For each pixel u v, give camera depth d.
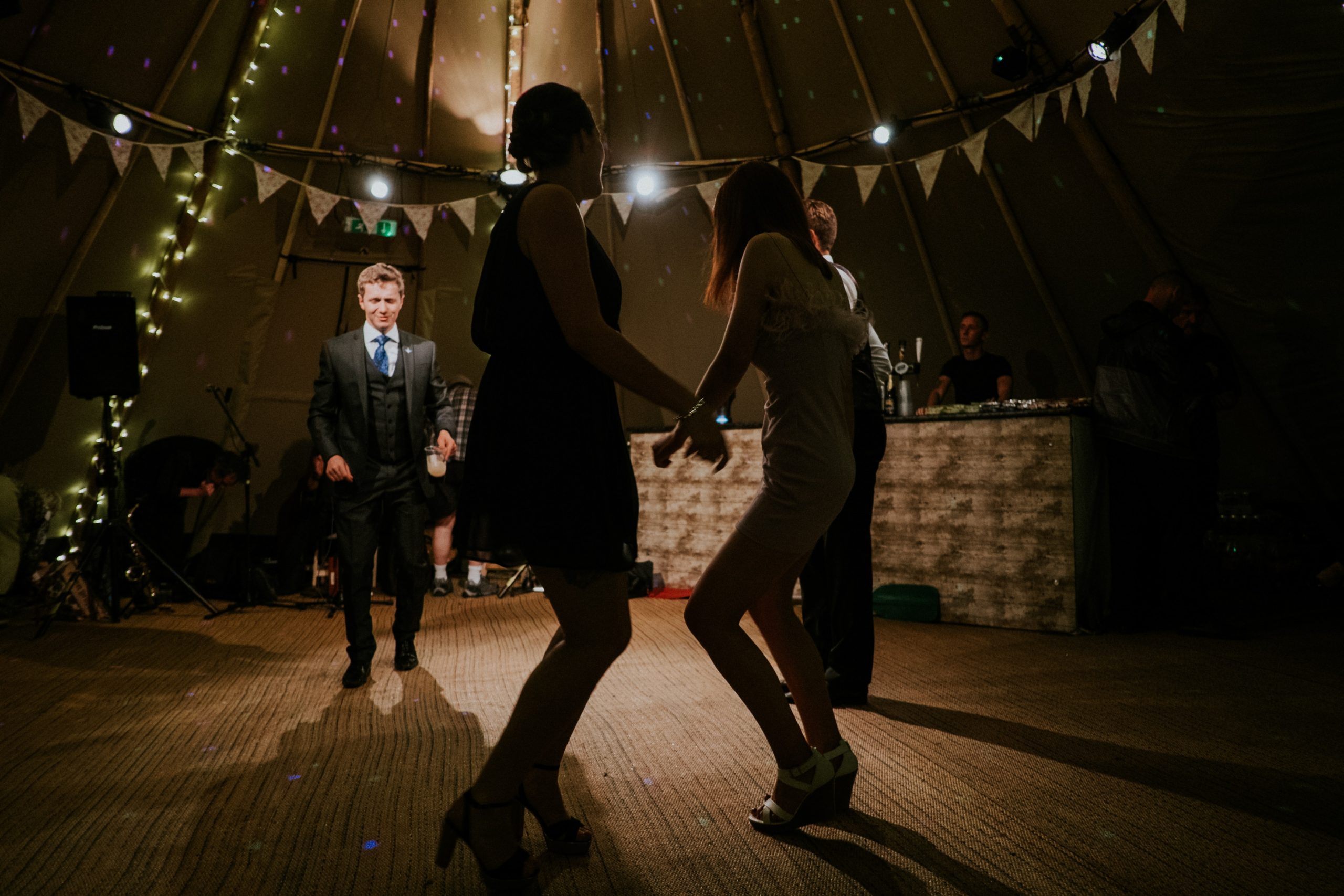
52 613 4.05
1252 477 5.38
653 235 6.44
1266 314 4.91
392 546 3.28
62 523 5.31
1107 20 4.52
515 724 1.47
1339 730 2.42
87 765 2.21
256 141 5.59
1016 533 4.02
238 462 5.17
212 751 2.32
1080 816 1.82
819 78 5.69
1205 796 1.93
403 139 6.01
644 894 1.51
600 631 1.50
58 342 5.13
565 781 2.07
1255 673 3.10
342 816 1.87
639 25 5.71
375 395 3.15
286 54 5.32
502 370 1.55
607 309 1.60
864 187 5.77
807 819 1.74
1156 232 5.07
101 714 2.68
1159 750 2.25
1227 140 4.55
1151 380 3.91
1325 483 5.10
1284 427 5.11
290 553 5.38
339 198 5.86
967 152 5.29
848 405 1.88
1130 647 3.57
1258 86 4.31
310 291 6.04
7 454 5.07
